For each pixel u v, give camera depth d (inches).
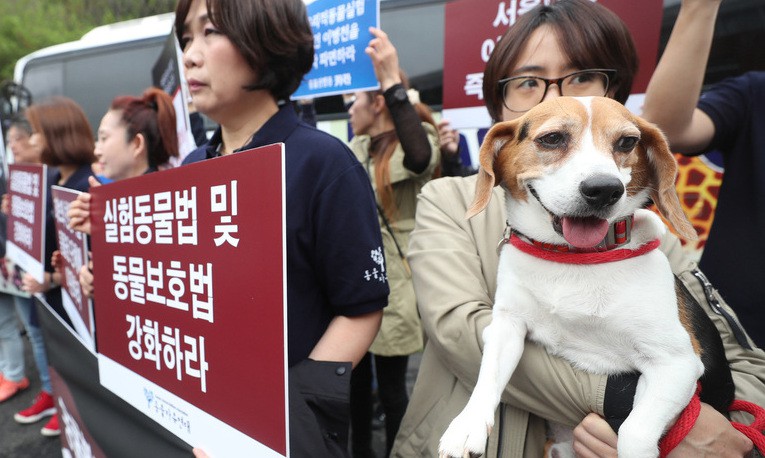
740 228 60.6
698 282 47.5
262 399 37.9
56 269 92.7
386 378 94.8
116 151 89.6
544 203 40.0
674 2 125.3
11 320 143.9
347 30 93.1
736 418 40.5
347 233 46.6
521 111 51.3
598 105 41.0
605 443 35.8
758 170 58.4
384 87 88.1
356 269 47.0
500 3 97.7
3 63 602.5
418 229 52.7
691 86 50.3
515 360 39.9
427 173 93.7
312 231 47.2
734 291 60.9
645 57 80.9
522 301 41.4
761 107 58.8
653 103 52.9
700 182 116.7
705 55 48.9
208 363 43.4
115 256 56.1
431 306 45.6
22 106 195.3
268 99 52.2
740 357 45.0
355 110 101.6
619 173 37.9
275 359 36.6
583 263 39.0
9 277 130.0
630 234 40.3
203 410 44.3
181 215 45.0
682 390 34.7
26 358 179.6
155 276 49.4
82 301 71.5
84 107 244.2
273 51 47.6
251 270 38.2
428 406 49.1
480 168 43.8
